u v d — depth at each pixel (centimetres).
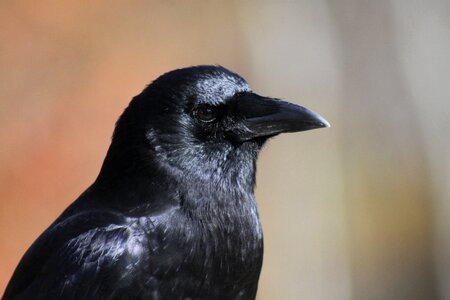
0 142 1797
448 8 2230
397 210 2264
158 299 1005
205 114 1035
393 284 2292
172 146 1029
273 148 2178
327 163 2195
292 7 2198
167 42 2166
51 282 1007
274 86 2198
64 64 1992
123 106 1961
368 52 2206
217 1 2219
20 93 1923
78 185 1773
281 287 2161
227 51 2219
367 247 2267
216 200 1030
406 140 2241
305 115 1046
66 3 2022
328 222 2191
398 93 2225
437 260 2336
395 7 2216
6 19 1988
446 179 2284
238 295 1042
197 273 1013
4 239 1702
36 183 1753
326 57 2194
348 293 2198
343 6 2197
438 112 2247
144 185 1026
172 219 1013
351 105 2211
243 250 1035
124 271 998
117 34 2073
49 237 1033
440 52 2228
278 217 2172
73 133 1850
